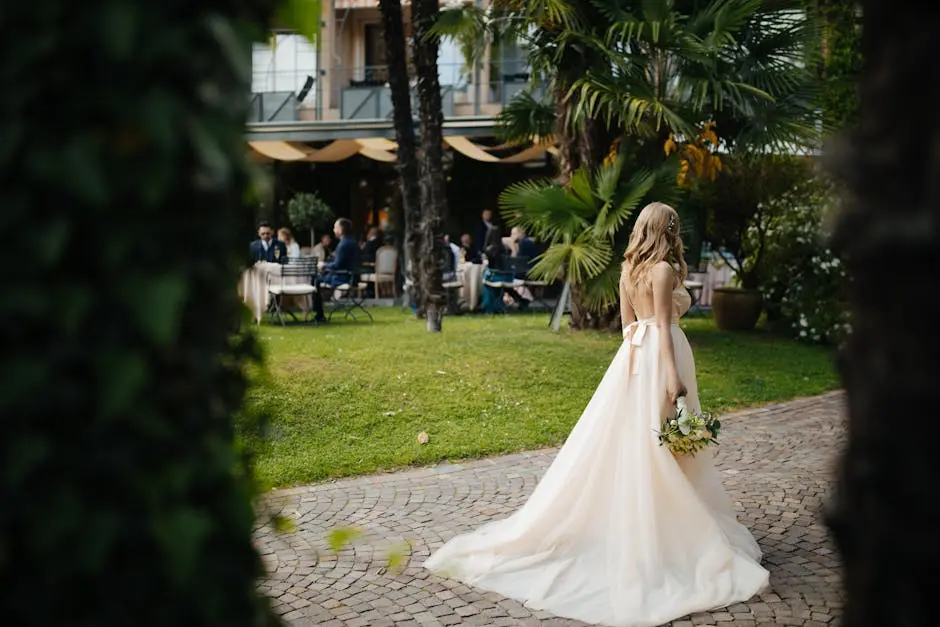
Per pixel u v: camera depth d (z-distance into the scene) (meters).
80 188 1.05
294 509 4.79
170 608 1.22
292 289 12.04
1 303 1.06
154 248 1.15
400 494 5.09
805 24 9.80
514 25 10.89
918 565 1.04
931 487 1.03
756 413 7.39
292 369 7.84
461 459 5.89
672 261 3.94
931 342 1.03
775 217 12.16
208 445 1.29
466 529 4.48
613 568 3.63
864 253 1.10
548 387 7.82
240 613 1.34
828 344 10.77
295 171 22.16
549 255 9.65
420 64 10.98
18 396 1.06
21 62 1.04
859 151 1.12
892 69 1.07
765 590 3.62
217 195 1.24
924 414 1.04
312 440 6.09
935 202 1.01
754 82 9.80
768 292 12.21
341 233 13.36
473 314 14.47
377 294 17.42
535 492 4.06
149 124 1.09
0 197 1.06
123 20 1.06
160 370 1.21
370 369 8.05
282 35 1.51
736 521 4.17
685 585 3.55
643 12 9.38
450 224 21.83
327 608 3.49
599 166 10.55
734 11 9.03
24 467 1.07
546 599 3.51
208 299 1.28
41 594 1.12
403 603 3.54
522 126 12.41
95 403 1.12
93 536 1.12
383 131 19.62
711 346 10.74
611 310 10.90
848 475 1.14
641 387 3.77
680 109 9.33
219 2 1.23
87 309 1.10
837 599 3.55
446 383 7.71
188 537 1.17
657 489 3.69
